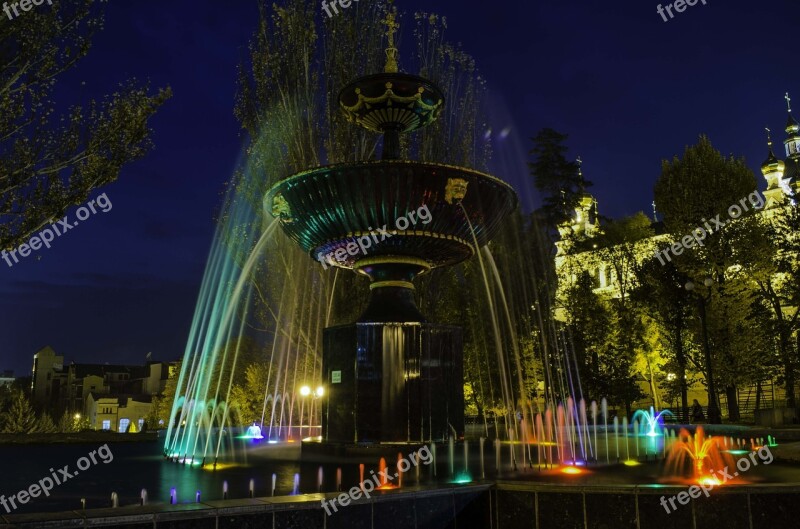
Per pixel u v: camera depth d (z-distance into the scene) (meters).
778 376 26.34
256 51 18.44
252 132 18.14
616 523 4.52
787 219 26.47
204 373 32.00
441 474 6.02
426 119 8.26
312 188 7.29
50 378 71.50
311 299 18.41
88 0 10.36
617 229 36.69
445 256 8.09
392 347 7.26
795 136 53.28
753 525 4.44
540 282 29.91
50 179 9.79
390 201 7.20
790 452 8.16
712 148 25.94
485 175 7.41
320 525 4.03
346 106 8.09
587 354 28.25
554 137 34.53
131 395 65.19
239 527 3.79
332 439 7.32
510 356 26.44
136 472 6.51
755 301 25.62
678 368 27.16
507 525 4.73
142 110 10.47
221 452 8.17
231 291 19.56
